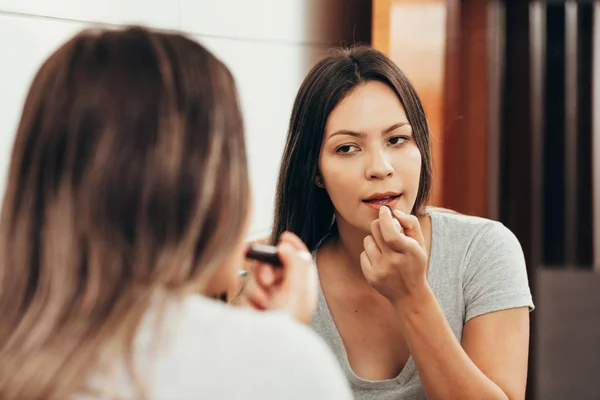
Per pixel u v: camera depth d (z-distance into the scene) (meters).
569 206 3.93
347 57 1.26
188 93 0.65
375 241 1.14
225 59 1.76
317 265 1.36
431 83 2.56
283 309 0.73
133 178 0.63
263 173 1.95
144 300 0.63
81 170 0.63
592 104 3.89
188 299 0.65
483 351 1.22
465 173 3.21
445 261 1.30
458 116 3.10
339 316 1.33
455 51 2.99
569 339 3.72
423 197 1.32
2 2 1.13
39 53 1.21
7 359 0.62
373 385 1.27
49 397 0.60
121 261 0.63
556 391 3.37
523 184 3.47
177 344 0.62
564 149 3.85
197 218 0.64
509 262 1.27
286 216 1.35
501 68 3.36
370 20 2.61
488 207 3.25
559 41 3.78
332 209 1.38
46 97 0.65
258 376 0.61
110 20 1.39
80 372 0.61
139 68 0.65
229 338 0.62
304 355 0.62
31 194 0.65
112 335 0.61
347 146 1.22
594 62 3.86
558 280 4.13
